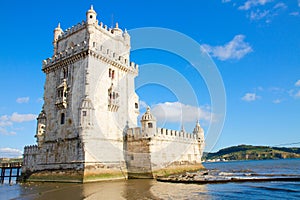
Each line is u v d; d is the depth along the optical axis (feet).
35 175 159.63
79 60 154.10
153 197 92.17
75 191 108.06
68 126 148.15
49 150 155.94
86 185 124.06
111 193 100.78
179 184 126.52
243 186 120.88
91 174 135.03
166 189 110.73
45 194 104.99
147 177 148.36
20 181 166.81
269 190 110.52
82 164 133.69
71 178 136.77
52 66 168.76
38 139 163.94
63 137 149.07
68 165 141.08
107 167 144.97
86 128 138.51
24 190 120.16
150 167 148.66
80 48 153.17
